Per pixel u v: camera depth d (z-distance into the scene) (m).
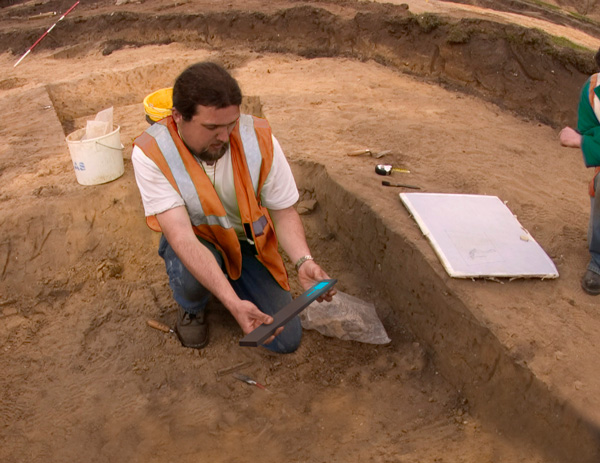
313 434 2.67
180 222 2.44
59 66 8.02
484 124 5.05
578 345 2.49
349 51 7.18
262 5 8.25
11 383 2.98
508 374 2.49
